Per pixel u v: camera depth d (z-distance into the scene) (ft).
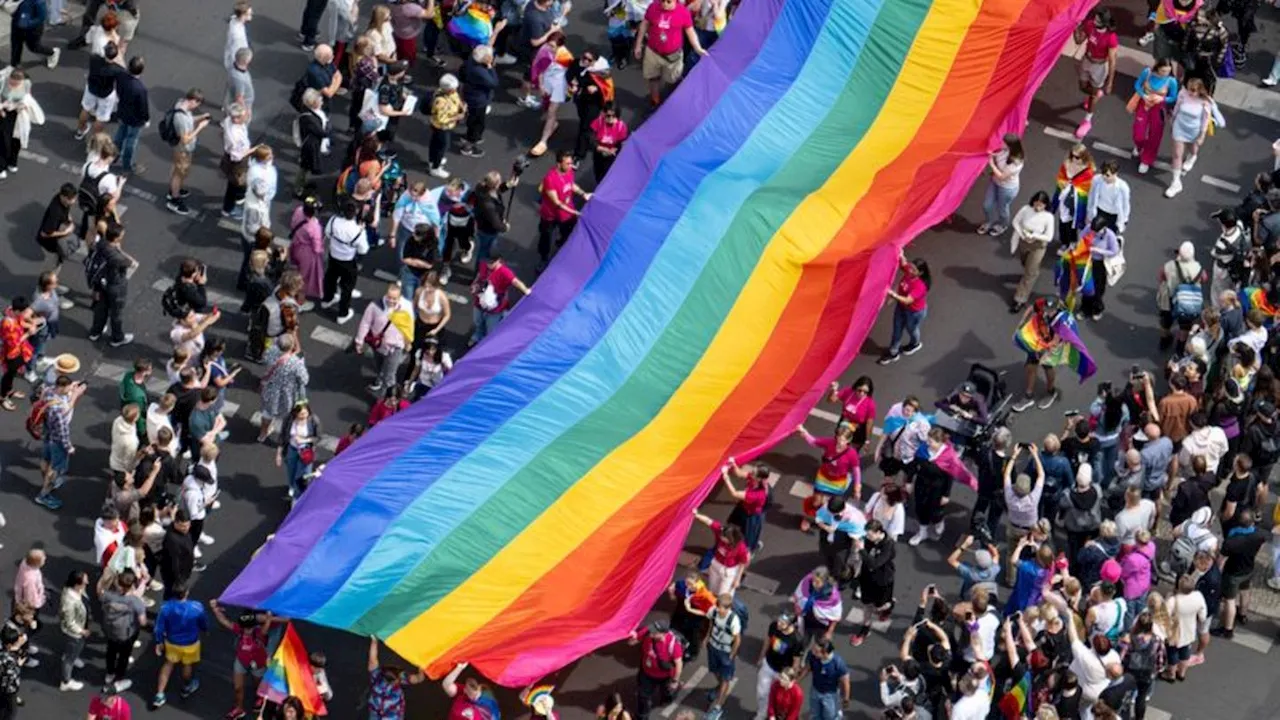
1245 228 366.22
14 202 360.07
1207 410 346.13
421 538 297.94
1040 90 398.42
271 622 294.87
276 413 327.06
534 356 322.14
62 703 304.91
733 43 365.40
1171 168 389.19
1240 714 321.32
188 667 303.07
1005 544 333.21
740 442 318.24
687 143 350.23
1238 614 331.77
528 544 300.81
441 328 338.34
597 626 297.33
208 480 310.04
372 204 349.82
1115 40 385.29
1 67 379.76
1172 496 339.98
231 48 360.48
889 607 319.88
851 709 313.32
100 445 331.98
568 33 396.37
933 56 365.40
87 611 303.89
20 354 329.31
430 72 385.50
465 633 291.38
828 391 349.00
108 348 343.05
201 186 366.02
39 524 322.55
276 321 335.67
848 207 344.08
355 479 302.66
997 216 370.73
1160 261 374.84
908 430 326.03
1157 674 320.50
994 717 305.73
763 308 332.19
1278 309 347.77
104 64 359.87
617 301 329.31
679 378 324.19
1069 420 327.26
